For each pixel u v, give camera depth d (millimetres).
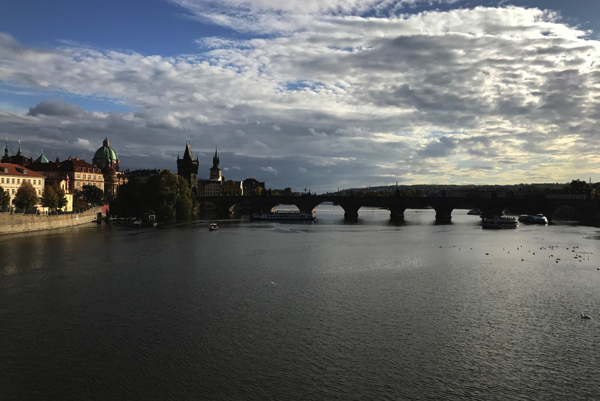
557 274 92188
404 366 48062
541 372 47188
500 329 58625
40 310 64562
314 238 157375
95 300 69812
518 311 66062
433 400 41906
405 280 85688
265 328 58156
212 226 187750
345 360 49156
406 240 152750
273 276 88500
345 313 64562
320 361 48906
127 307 66312
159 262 102375
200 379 44875
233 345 52656
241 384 44031
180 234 164125
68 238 142750
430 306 68250
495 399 42188
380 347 52594
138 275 87938
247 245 134875
